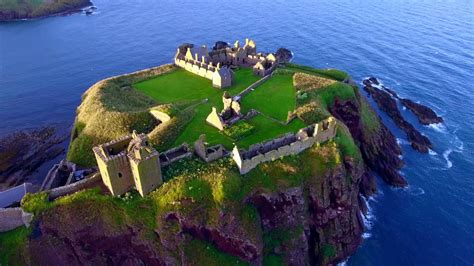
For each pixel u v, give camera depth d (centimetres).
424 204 8800
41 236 6788
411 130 10988
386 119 11681
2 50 16925
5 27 19825
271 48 16462
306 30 18300
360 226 8062
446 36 16875
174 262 6550
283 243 7175
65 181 8119
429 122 11494
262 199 7006
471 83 13288
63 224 6719
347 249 7662
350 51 15900
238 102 8912
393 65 14662
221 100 9775
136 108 9750
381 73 14162
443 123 11519
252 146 7369
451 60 14788
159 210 6588
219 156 7362
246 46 12444
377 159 9819
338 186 7469
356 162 7931
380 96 12475
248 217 6744
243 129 8131
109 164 6431
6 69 15075
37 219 6781
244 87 10412
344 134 8275
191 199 6612
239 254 6706
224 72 10406
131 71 14900
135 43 17488
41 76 14538
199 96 10088
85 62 15662
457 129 11275
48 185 7775
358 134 9838
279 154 7381
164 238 6494
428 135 11056
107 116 9338
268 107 9188
